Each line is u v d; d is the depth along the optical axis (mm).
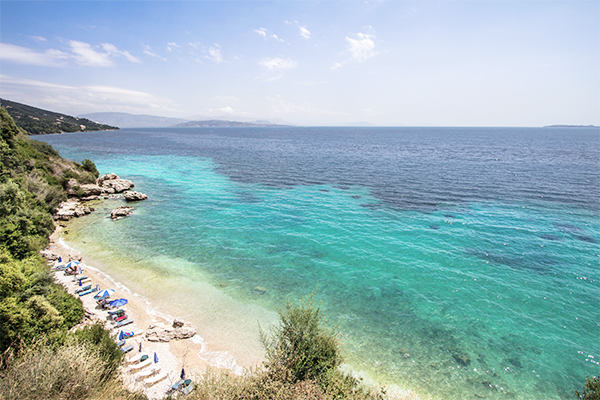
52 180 49312
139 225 38938
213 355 17672
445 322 20844
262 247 32469
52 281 19469
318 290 24625
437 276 26547
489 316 21375
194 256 30281
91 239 34062
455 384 16016
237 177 69750
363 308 22328
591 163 85625
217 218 41625
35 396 8297
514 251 30844
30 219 30125
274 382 9094
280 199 50969
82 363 9805
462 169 77562
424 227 37438
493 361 17562
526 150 127188
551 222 38500
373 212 43562
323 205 47250
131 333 18766
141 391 13242
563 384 16047
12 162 40969
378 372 16656
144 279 25797
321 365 10773
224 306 22391
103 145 155125
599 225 37406
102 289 23922
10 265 16516
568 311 21750
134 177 70375
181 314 21359
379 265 28500
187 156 109375
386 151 125562
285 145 160000
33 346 10594
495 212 42750
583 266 27734
